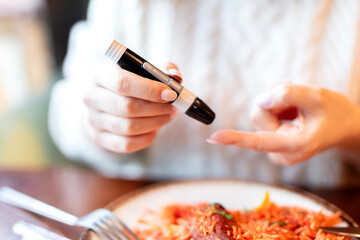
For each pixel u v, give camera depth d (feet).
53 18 4.71
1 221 1.29
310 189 1.48
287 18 1.74
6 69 5.18
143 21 1.86
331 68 1.77
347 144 1.45
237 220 1.13
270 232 1.07
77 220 1.22
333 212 1.20
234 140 1.09
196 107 1.00
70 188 1.52
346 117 1.23
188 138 1.95
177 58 1.88
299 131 1.16
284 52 1.77
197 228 1.07
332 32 1.74
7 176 1.61
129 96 1.06
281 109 1.28
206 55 1.84
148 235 1.17
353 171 1.91
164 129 1.94
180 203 1.29
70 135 1.93
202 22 1.82
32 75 5.28
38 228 1.24
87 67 1.93
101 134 1.26
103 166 2.01
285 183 1.53
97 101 1.14
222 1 1.77
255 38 1.78
